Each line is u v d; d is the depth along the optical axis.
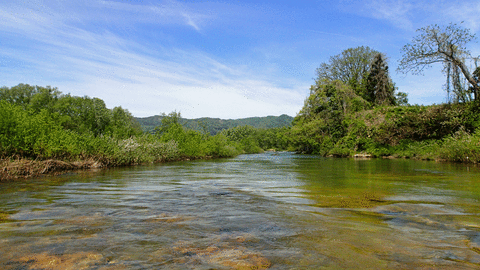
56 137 10.88
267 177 8.62
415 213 3.85
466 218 3.57
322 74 44.69
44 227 3.22
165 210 4.07
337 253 2.42
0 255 2.39
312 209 4.10
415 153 20.02
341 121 33.34
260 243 2.68
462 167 11.41
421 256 2.36
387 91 40.81
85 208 4.22
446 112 19.84
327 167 12.93
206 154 28.48
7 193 5.62
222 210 4.05
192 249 2.52
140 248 2.55
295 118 41.62
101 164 13.23
